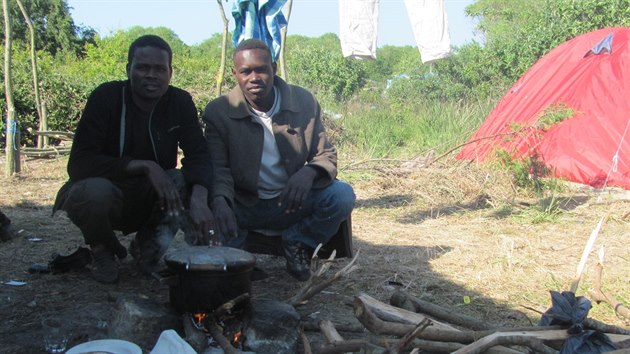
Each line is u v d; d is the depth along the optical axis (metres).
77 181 4.07
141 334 3.08
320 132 4.28
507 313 3.99
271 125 4.16
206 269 3.02
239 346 3.10
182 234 5.94
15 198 7.46
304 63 28.75
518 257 5.27
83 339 3.25
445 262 5.11
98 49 26.83
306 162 4.35
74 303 3.95
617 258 5.30
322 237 4.22
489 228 6.41
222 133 4.16
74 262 4.54
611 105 8.81
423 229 6.36
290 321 3.13
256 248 4.44
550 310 3.26
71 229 5.96
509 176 8.03
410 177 8.46
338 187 4.14
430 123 13.16
